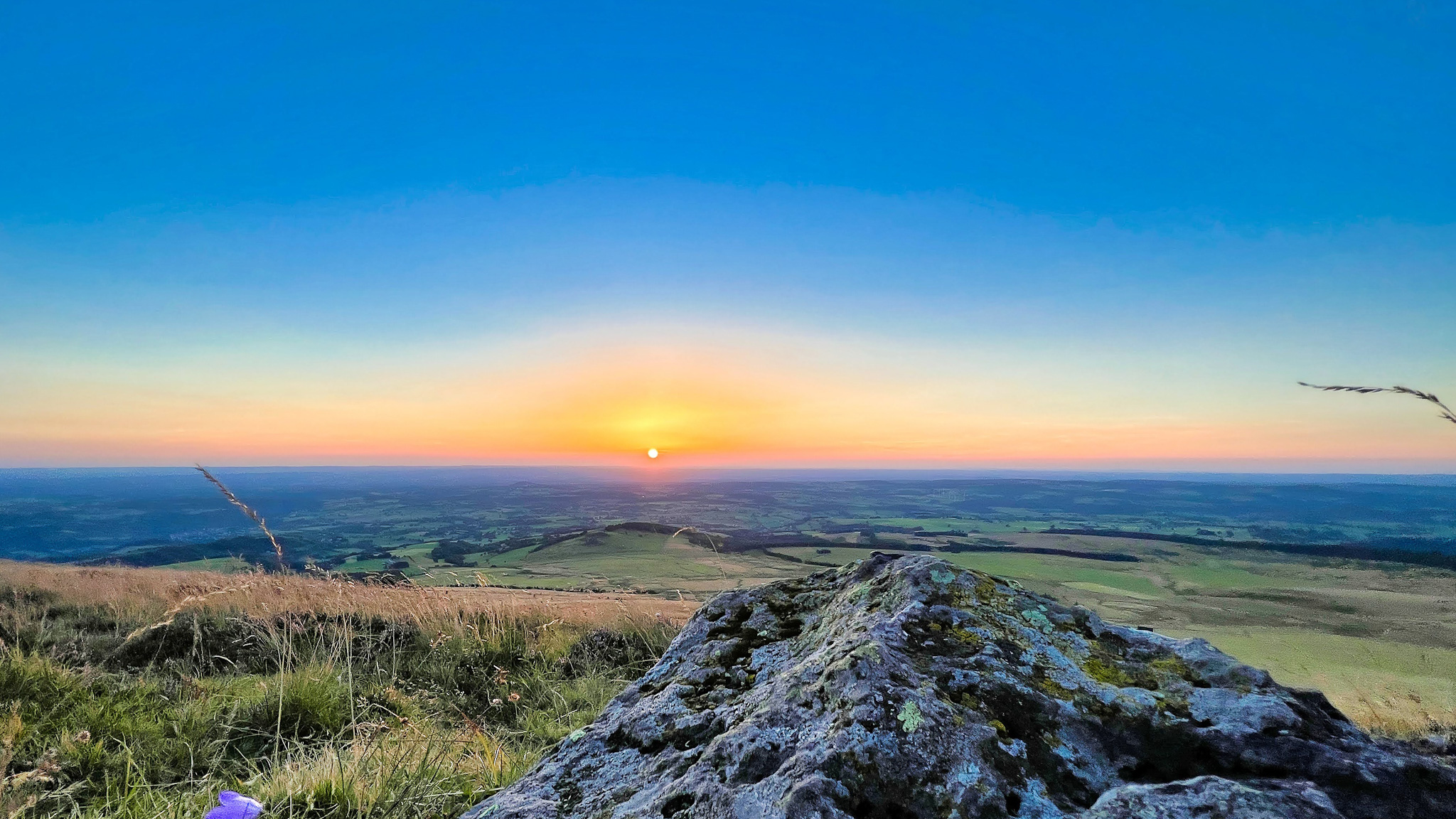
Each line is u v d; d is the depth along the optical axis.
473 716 6.48
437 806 3.34
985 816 1.62
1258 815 1.47
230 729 5.15
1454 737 5.14
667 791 1.96
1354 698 8.16
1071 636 2.46
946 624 2.41
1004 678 2.09
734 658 2.86
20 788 3.52
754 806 1.70
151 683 6.14
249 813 2.04
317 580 9.63
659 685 2.85
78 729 4.73
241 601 8.64
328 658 7.14
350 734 5.42
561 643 8.78
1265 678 2.12
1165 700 2.06
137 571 13.62
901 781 1.72
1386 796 1.62
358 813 3.18
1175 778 1.80
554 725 5.81
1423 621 30.69
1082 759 1.85
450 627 8.82
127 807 3.58
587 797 2.17
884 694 1.96
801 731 1.99
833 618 2.85
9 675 5.27
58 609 9.38
